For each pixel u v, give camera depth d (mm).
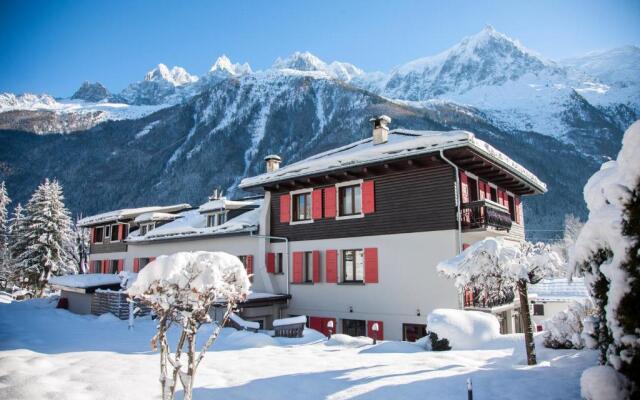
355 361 9109
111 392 6504
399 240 15391
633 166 4734
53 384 6695
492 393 6418
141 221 28047
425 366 8398
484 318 11547
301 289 18062
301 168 17609
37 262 36781
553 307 25438
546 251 8648
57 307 24422
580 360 8070
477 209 14250
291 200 18984
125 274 19109
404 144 14953
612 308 4805
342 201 17422
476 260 9000
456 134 13883
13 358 8273
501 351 9992
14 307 23922
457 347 10695
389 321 15273
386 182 16031
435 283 14359
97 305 20828
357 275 16703
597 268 5594
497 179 18031
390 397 6438
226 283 5523
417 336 14648
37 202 37844
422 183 15148
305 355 9938
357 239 16516
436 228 14625
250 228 19844
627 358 4730
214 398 6512
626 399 4664
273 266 19156
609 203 5504
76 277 25188
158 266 5184
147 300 5250
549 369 7633
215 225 23000
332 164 16438
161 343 5250
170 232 23734
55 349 10250
